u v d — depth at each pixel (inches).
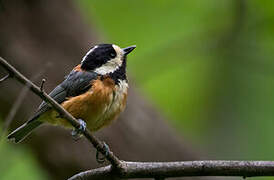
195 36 610.2
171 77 647.1
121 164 305.1
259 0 601.3
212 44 607.2
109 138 466.0
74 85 361.1
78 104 350.3
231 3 621.6
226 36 608.7
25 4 466.3
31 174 534.0
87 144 458.6
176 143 496.4
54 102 281.0
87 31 497.4
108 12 647.1
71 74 371.6
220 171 296.5
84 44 484.1
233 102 630.5
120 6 647.8
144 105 496.4
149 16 648.4
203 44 607.8
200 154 516.4
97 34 509.7
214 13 639.1
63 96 363.9
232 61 636.7
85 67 371.6
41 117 360.5
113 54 372.2
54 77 456.1
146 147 477.7
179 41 607.8
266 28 599.8
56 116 339.6
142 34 640.4
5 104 439.5
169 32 639.1
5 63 260.1
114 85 361.4
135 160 470.0
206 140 608.7
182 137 515.2
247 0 605.9
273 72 609.3
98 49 373.1
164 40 634.8
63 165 458.9
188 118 628.1
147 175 303.9
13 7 459.2
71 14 490.0
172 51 600.4
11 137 362.9
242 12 605.3
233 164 295.6
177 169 300.7
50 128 452.1
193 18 644.7
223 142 603.5
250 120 615.8
